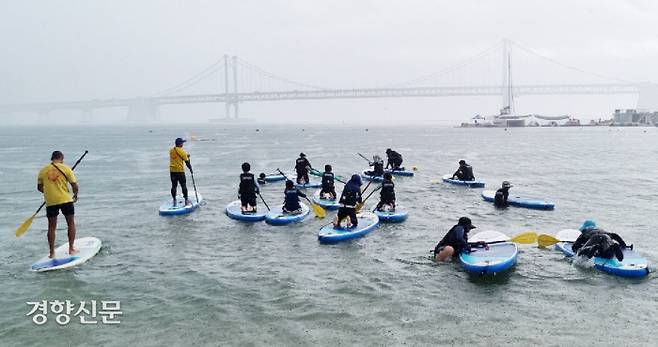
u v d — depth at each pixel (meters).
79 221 13.45
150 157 36.81
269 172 26.23
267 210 14.23
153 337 6.73
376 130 131.50
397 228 12.55
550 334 6.71
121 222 13.27
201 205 15.70
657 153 39.75
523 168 28.20
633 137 72.44
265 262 9.80
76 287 8.47
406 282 8.66
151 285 8.56
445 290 8.28
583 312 7.38
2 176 24.56
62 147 51.31
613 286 8.38
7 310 7.57
